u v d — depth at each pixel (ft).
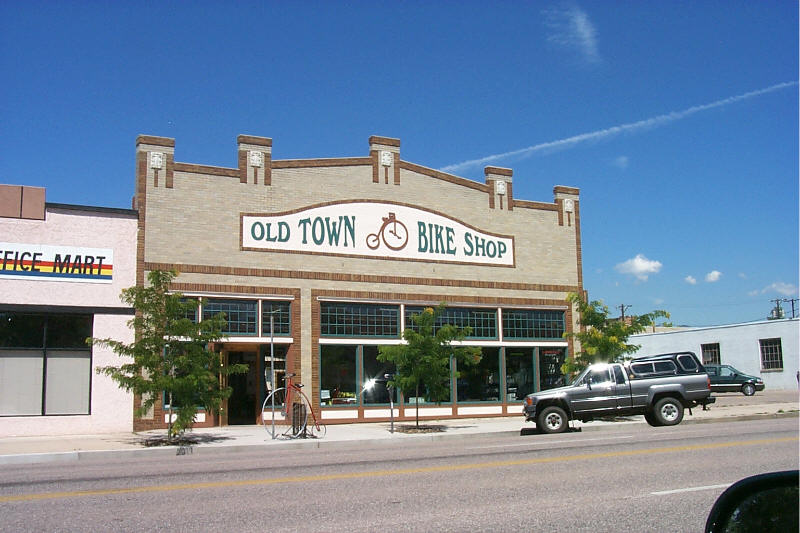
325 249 82.99
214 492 34.24
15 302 68.85
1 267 68.69
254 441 64.03
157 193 75.87
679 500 30.42
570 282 97.76
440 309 75.36
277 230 80.89
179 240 76.13
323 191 84.07
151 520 28.17
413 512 28.96
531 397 71.41
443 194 91.09
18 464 52.26
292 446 62.28
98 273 72.33
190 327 62.64
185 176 77.30
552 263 96.94
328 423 80.53
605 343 82.69
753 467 38.93
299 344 80.18
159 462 50.26
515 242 94.89
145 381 61.82
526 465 41.70
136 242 74.33
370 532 25.67
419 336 72.84
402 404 84.74
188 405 62.59
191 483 37.14
